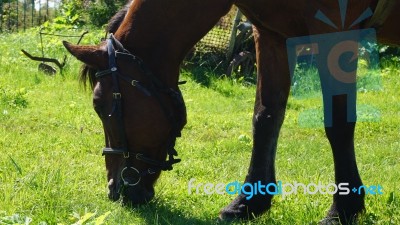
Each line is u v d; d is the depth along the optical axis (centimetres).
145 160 422
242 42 1316
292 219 446
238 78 1291
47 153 634
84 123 820
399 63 1412
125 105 412
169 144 422
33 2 1855
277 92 450
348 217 430
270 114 450
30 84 1076
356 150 729
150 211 440
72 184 501
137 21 416
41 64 1157
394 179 591
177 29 413
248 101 1098
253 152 456
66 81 1112
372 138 820
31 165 562
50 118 836
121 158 428
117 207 435
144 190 438
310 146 740
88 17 1762
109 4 1759
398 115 977
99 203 447
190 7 410
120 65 411
